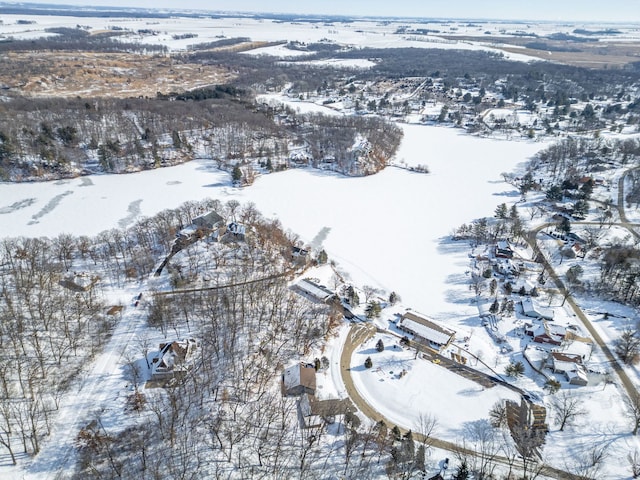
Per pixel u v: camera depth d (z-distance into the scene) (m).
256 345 93.50
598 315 109.81
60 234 129.62
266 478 66.12
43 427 71.19
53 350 85.69
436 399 84.44
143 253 123.62
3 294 98.25
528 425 77.56
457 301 116.50
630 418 80.94
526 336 102.44
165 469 65.81
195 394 79.38
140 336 94.06
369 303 112.50
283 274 120.88
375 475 68.00
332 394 84.06
